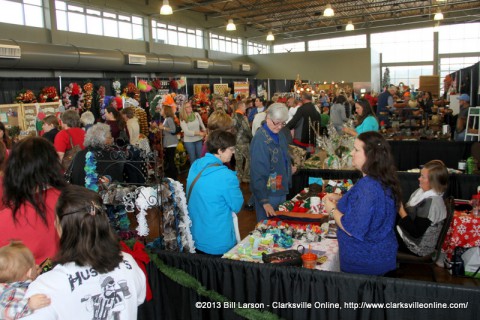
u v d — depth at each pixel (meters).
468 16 20.05
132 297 1.36
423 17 21.28
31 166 1.66
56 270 1.26
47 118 4.32
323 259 2.42
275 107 3.02
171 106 7.58
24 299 1.23
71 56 9.84
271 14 18.61
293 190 4.72
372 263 1.96
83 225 1.27
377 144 1.92
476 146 5.77
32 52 8.80
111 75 11.80
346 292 1.84
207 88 12.27
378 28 22.66
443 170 3.08
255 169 3.07
